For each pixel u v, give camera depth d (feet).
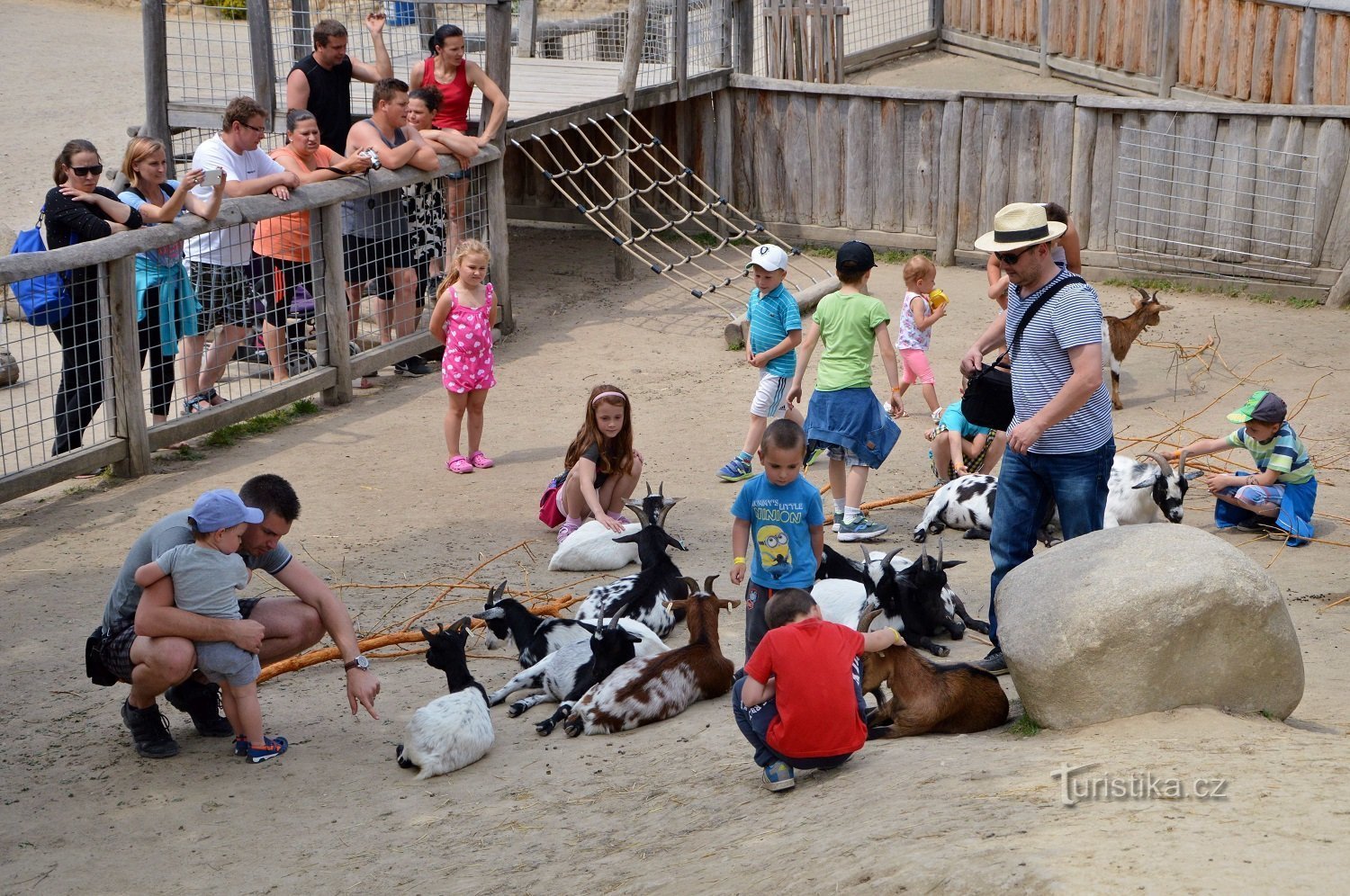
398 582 25.98
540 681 20.92
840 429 27.04
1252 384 38.29
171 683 18.28
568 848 15.37
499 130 43.42
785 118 56.34
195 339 35.47
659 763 17.88
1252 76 54.49
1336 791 12.37
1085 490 18.53
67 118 69.72
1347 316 45.60
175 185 34.65
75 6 95.09
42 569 26.81
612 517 28.04
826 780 15.85
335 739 19.75
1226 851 10.95
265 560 19.49
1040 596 16.62
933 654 21.12
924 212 54.80
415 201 40.83
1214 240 49.08
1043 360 18.30
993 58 68.59
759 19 69.05
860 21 72.84
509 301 45.37
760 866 13.07
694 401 38.42
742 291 50.42
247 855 16.25
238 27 77.46
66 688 21.54
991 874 11.11
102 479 32.30
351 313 40.29
